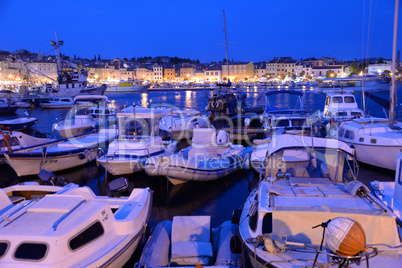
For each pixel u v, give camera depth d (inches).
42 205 222.7
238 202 395.5
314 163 314.3
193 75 5846.5
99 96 916.6
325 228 163.2
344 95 843.4
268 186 251.0
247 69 5374.0
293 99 2114.9
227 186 447.8
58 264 185.9
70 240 195.2
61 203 225.6
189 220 268.2
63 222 204.7
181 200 401.4
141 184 455.2
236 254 237.0
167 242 260.7
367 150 500.1
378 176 474.3
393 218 196.4
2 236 191.5
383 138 476.7
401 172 283.3
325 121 839.1
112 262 212.1
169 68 5920.3
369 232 194.5
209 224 267.7
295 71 5344.5
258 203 228.2
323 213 202.1
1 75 3912.4
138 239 249.6
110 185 310.5
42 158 476.7
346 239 149.0
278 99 2126.0
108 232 225.3
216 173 447.2
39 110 1644.9
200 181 453.1
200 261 235.0
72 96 1963.6
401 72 3002.0
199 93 3516.2
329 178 285.4
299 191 237.1
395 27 506.6
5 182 479.8
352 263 176.4
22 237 190.4
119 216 255.4
